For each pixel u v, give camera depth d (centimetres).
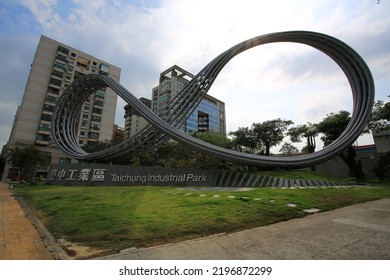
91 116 6147
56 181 2208
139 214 799
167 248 502
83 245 527
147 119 2662
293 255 450
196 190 1565
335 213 859
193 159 3728
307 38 2833
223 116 12456
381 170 2619
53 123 3198
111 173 2109
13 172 4788
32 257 465
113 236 572
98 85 3350
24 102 5009
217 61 2825
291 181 1923
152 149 2984
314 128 3791
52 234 623
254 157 2372
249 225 677
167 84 9538
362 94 2595
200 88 2827
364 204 1082
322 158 2381
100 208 927
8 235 622
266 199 1045
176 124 2827
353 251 459
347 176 3381
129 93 2855
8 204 1195
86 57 6194
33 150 4112
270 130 4516
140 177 2122
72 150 3038
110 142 5638
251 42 2848
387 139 3075
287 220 757
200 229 626
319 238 543
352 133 2436
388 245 488
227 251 479
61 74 5562
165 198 1184
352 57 2661
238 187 1836
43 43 5512
